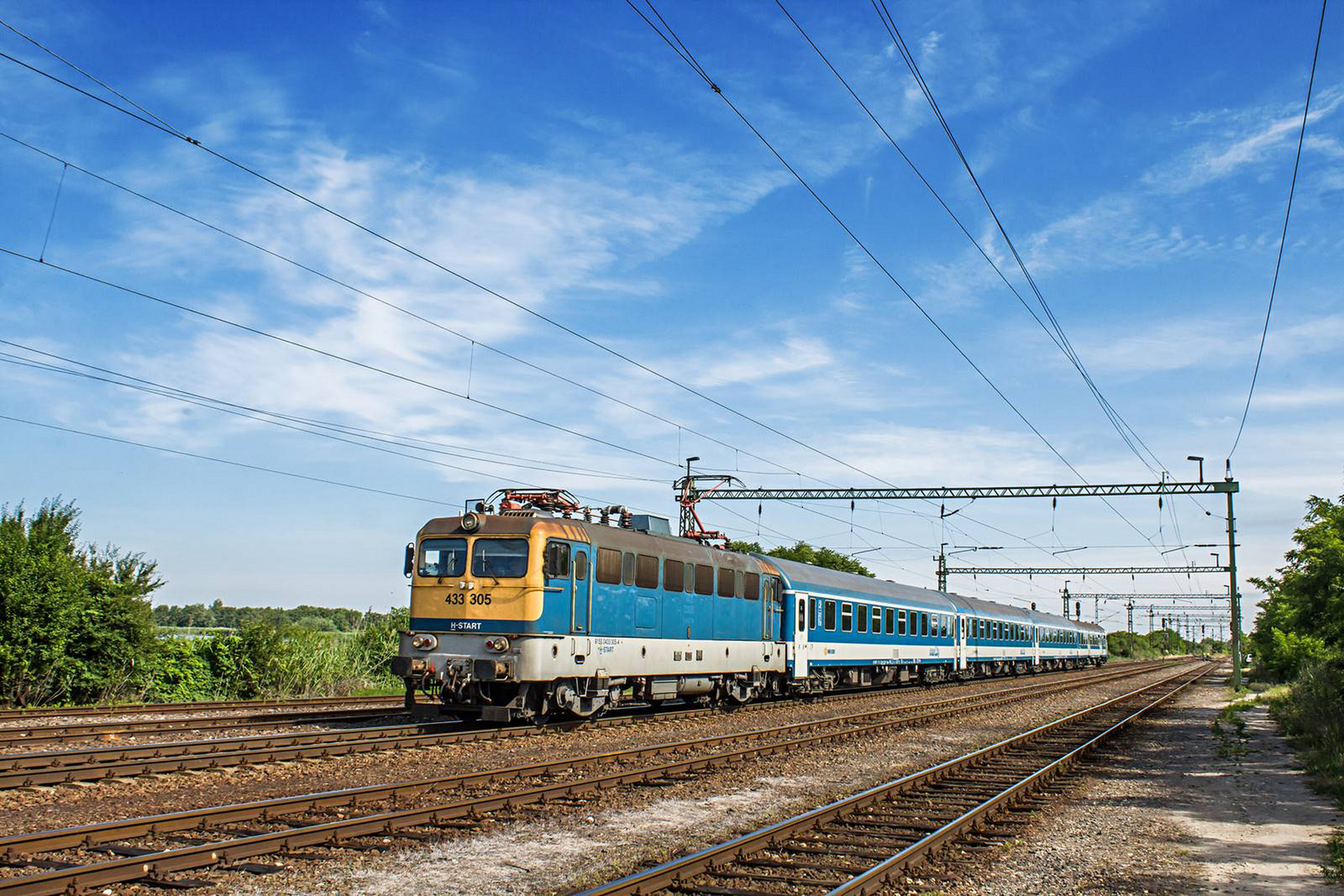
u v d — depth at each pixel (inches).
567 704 742.5
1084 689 1568.7
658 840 397.4
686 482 1360.7
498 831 401.1
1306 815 486.9
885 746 730.8
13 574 869.8
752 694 1043.9
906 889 337.1
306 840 358.9
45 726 708.0
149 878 310.8
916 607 1544.0
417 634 727.1
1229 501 1809.8
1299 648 1551.4
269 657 1055.6
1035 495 1395.2
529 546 713.6
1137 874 366.0
